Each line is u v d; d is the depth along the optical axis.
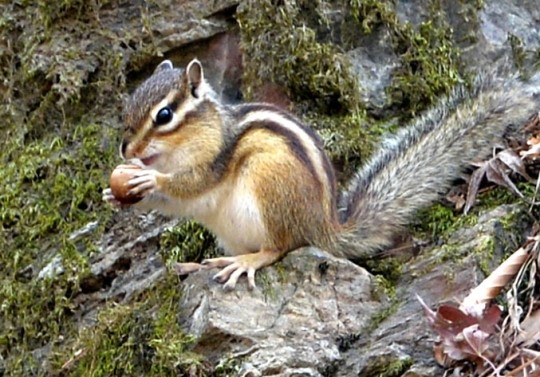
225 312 9.48
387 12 12.45
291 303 9.60
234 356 9.22
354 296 9.71
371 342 9.28
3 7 13.22
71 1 12.81
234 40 12.62
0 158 12.77
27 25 13.02
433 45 12.47
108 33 12.78
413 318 9.34
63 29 12.88
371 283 9.80
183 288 10.02
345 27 12.49
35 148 12.59
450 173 10.85
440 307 8.84
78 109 12.70
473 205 10.57
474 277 9.55
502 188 10.67
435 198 10.72
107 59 12.70
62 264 11.58
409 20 12.61
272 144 10.02
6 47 13.04
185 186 10.14
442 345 8.79
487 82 11.52
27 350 11.42
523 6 13.04
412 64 12.31
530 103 11.29
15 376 11.27
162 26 12.67
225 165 10.12
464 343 8.66
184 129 10.09
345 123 11.88
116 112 12.57
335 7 12.52
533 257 9.34
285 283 9.74
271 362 9.05
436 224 10.54
